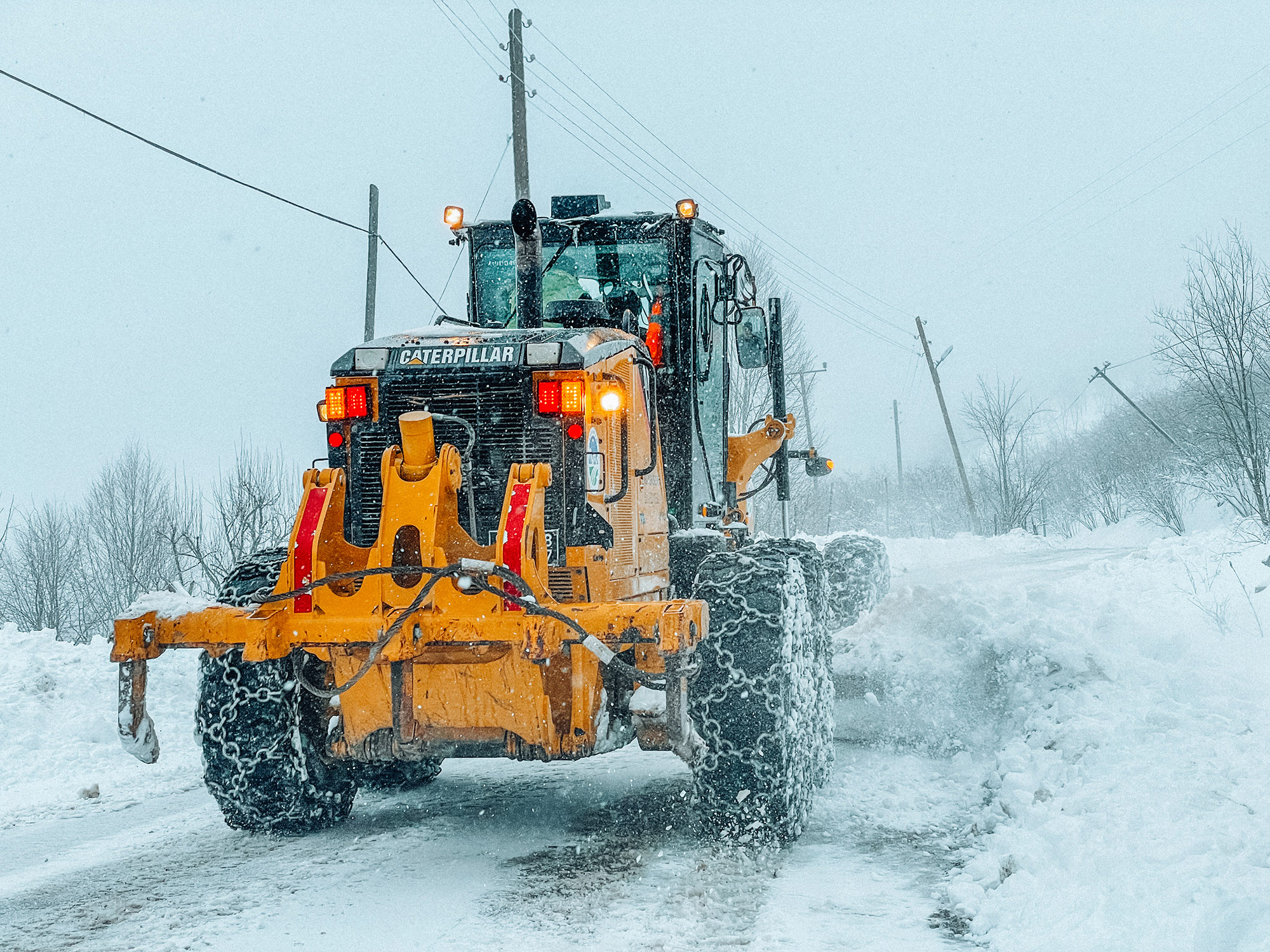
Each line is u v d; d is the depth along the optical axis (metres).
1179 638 7.05
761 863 4.91
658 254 6.84
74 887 4.95
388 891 4.68
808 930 4.05
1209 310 20.02
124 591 24.05
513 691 4.81
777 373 8.27
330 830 5.76
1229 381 19.95
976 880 4.54
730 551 5.65
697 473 6.78
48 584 23.70
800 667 5.43
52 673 9.88
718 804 5.11
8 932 4.30
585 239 6.96
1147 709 5.99
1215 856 3.96
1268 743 5.16
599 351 5.35
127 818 6.57
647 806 6.07
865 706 7.37
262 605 4.92
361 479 5.30
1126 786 4.86
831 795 6.08
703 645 5.16
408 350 5.34
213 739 5.40
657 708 4.68
